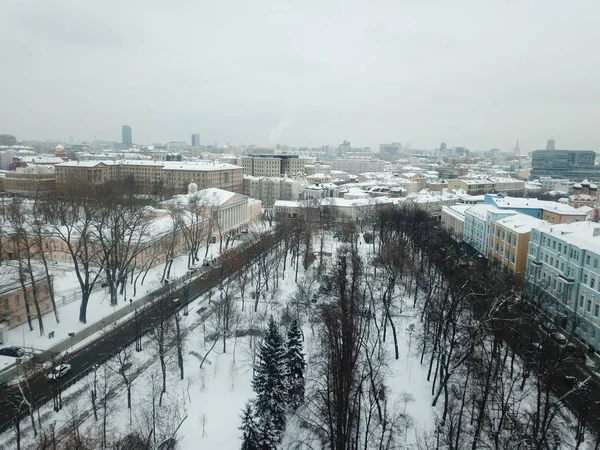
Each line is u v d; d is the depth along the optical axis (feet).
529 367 232.94
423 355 273.75
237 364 258.78
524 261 416.67
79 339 281.95
